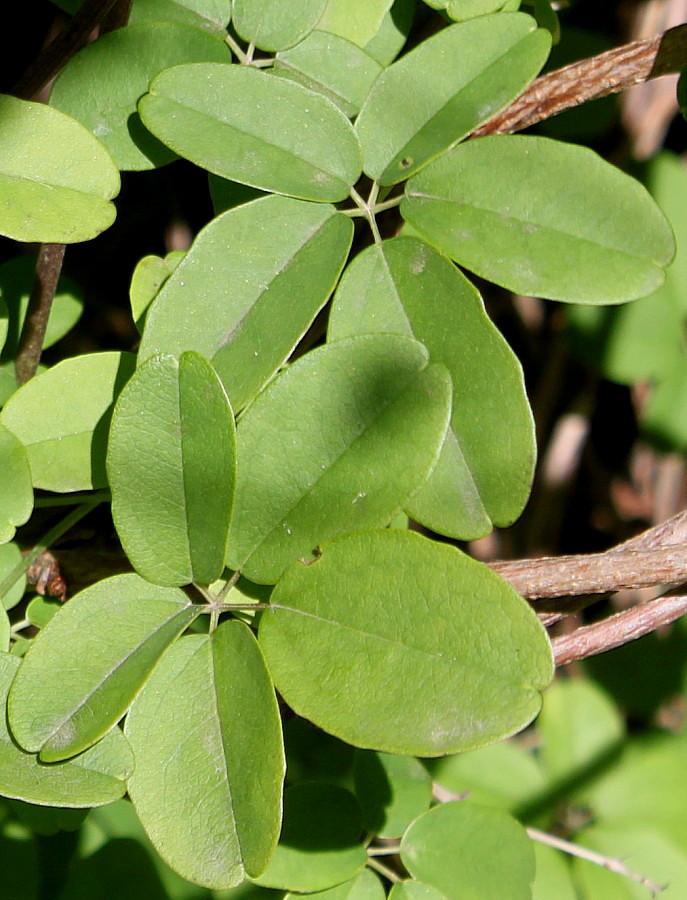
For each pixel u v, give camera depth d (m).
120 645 0.39
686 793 0.61
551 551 0.79
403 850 0.45
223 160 0.41
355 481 0.39
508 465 0.40
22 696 0.38
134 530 0.39
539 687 0.37
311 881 0.44
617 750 0.62
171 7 0.45
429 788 0.47
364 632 0.38
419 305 0.41
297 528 0.39
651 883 0.51
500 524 0.40
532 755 0.70
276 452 0.39
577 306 0.66
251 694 0.38
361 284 0.41
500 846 0.45
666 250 0.41
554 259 0.41
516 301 0.75
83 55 0.43
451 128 0.42
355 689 0.38
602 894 0.56
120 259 0.65
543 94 0.44
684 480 0.81
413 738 0.37
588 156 0.41
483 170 0.41
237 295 0.41
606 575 0.42
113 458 0.39
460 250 0.41
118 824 0.50
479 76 0.42
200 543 0.39
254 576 0.39
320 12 0.44
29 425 0.42
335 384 0.39
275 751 0.38
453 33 0.42
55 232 0.40
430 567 0.38
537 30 0.42
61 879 0.49
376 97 0.42
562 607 0.44
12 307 0.48
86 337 0.65
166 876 0.50
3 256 0.56
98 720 0.38
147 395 0.39
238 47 0.44
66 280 0.50
